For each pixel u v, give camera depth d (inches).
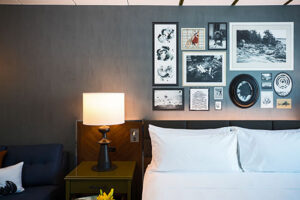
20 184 79.2
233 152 84.4
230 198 62.6
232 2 98.2
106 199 55.0
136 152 100.3
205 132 93.3
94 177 81.3
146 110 101.7
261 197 62.8
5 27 101.1
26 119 101.7
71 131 102.0
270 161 81.7
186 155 82.2
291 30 101.3
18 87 101.5
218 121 98.8
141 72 101.7
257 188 68.6
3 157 88.7
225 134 87.3
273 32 101.3
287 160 81.2
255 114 101.7
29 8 101.3
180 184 71.8
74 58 101.7
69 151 102.0
